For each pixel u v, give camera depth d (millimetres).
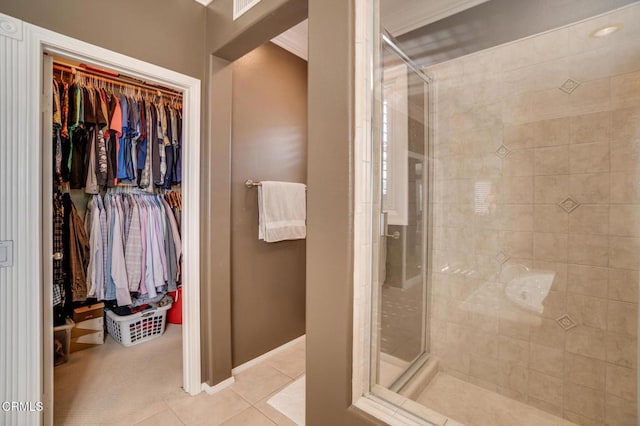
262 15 1444
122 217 2430
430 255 1912
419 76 1715
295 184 2414
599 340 1462
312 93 1164
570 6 1479
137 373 2066
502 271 1718
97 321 2488
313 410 1182
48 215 1375
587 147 1464
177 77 1722
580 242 1500
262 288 2281
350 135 1062
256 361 2234
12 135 1205
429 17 1694
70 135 2189
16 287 1222
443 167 1877
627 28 1356
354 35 1068
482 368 1760
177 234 2736
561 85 1516
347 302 1074
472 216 1801
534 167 1608
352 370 1094
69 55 1386
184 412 1672
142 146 2512
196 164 1820
